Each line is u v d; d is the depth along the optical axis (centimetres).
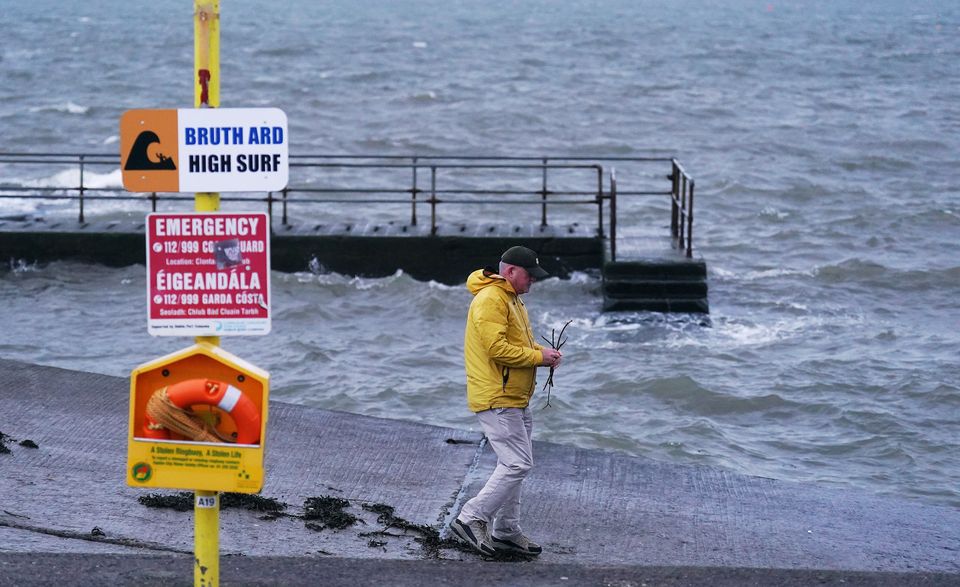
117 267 3541
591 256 3475
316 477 1427
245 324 870
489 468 1490
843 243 4409
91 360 2777
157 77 12019
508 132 8112
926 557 1258
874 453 2256
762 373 2738
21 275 3472
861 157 6744
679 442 2284
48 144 7500
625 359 2823
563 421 2388
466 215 4938
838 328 3191
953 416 2462
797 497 1445
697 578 1112
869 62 14400
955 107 9612
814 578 1117
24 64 13188
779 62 14325
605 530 1308
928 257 4144
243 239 862
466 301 3341
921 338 3091
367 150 7394
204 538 891
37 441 1495
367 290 3409
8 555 1082
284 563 1109
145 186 857
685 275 3181
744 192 5578
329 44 17200
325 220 4728
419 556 1205
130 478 877
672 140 7681
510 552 1209
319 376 2692
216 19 848
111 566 1066
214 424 880
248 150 858
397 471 1466
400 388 2598
